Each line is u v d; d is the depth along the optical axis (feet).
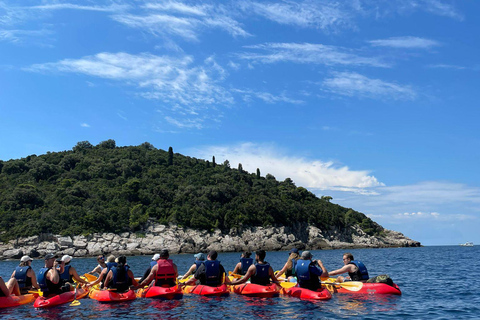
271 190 418.31
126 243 273.75
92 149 469.57
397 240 419.54
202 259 50.26
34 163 377.30
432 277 74.02
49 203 298.35
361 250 322.96
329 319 35.76
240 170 487.20
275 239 319.06
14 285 44.73
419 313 38.32
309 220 362.53
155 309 40.45
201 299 45.34
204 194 349.41
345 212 440.04
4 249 244.42
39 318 37.22
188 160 471.21
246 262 53.36
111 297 44.39
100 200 315.17
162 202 328.70
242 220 320.91
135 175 394.52
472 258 154.40
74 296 45.68
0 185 331.16
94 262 182.19
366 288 48.47
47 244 253.44
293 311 38.96
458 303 43.88
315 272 45.78
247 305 41.86
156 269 47.09
